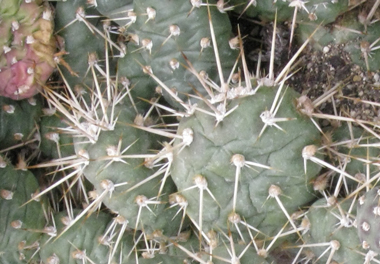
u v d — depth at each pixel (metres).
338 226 0.23
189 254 0.24
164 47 0.25
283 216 0.24
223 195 0.23
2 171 0.26
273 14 0.26
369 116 0.25
